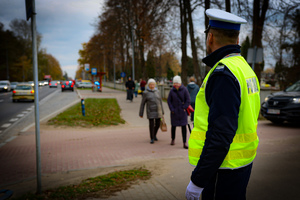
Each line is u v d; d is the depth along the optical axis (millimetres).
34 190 4023
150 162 5008
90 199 3328
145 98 6910
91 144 7012
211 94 1480
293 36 14188
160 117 6879
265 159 4836
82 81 53094
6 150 6559
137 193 3467
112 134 8383
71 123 10359
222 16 1588
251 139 1541
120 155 5820
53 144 7121
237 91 1431
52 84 55594
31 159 5742
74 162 5402
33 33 3623
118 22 34344
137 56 38062
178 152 5906
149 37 22719
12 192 3824
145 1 19750
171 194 3408
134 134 8320
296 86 9680
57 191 3695
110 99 22906
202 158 1434
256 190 3391
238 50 1646
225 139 1371
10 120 12055
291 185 3529
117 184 3838
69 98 25312
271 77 19641
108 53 50750
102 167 4984
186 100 6312
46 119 11750
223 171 1521
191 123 9906
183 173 4215
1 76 60531
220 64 1518
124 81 44281
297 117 8344
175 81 6410
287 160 4738
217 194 1553
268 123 9672
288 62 17703
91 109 14883
